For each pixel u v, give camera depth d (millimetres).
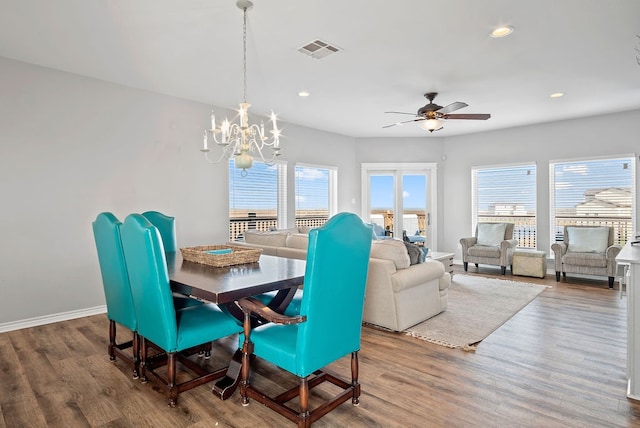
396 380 2412
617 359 2717
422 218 7426
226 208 5223
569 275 5883
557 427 1888
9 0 2441
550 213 6160
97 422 1937
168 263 2773
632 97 4727
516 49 3281
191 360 2732
